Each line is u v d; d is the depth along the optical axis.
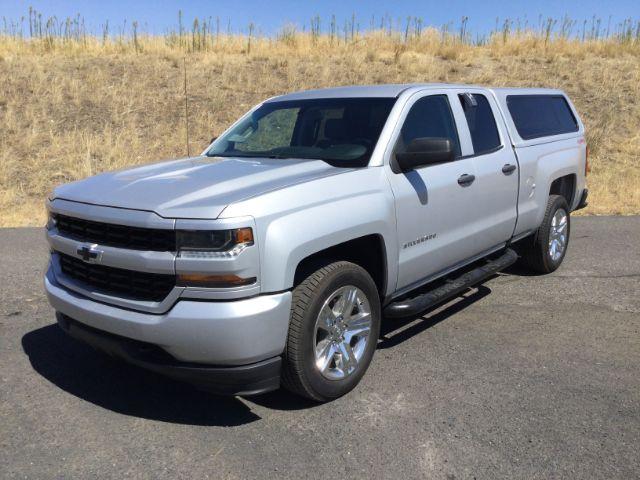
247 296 3.20
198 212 3.18
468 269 5.59
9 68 15.88
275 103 5.35
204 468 3.11
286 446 3.31
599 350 4.54
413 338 4.81
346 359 3.82
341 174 3.85
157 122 14.17
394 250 4.14
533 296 5.82
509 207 5.51
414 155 4.11
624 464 3.11
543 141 6.20
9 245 7.66
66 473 3.06
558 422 3.51
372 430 3.46
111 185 3.79
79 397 3.87
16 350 4.57
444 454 3.21
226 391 3.34
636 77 17.12
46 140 12.88
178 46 18.52
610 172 12.46
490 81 16.72
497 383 4.00
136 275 3.38
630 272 6.52
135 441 3.37
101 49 17.83
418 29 19.97
